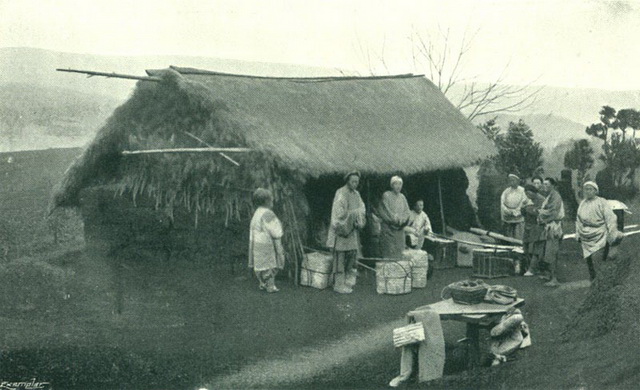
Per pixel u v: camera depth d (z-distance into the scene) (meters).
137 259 10.76
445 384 7.14
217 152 10.63
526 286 10.42
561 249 12.35
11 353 8.34
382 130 12.47
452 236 12.82
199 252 10.74
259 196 10.19
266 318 9.03
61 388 8.03
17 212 11.38
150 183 11.05
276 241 10.15
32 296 9.70
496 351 7.53
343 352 8.02
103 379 7.93
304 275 10.46
